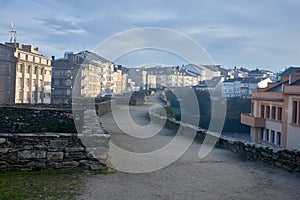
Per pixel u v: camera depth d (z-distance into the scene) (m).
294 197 4.39
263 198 4.32
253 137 24.25
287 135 20.34
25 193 4.12
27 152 5.13
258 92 25.70
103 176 5.10
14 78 36.66
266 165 6.36
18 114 10.00
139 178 5.12
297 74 24.84
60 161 5.28
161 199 4.18
